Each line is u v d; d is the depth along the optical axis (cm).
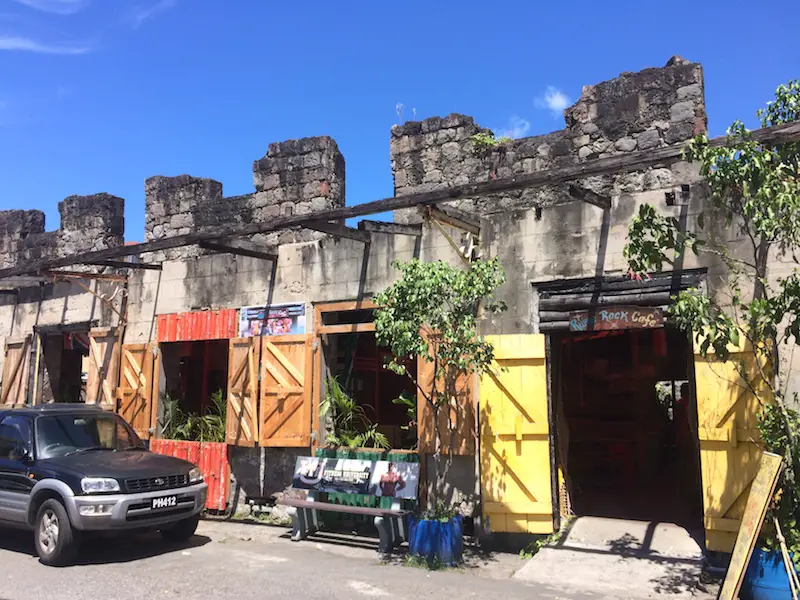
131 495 683
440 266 656
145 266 1055
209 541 789
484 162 826
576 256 737
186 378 1091
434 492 775
